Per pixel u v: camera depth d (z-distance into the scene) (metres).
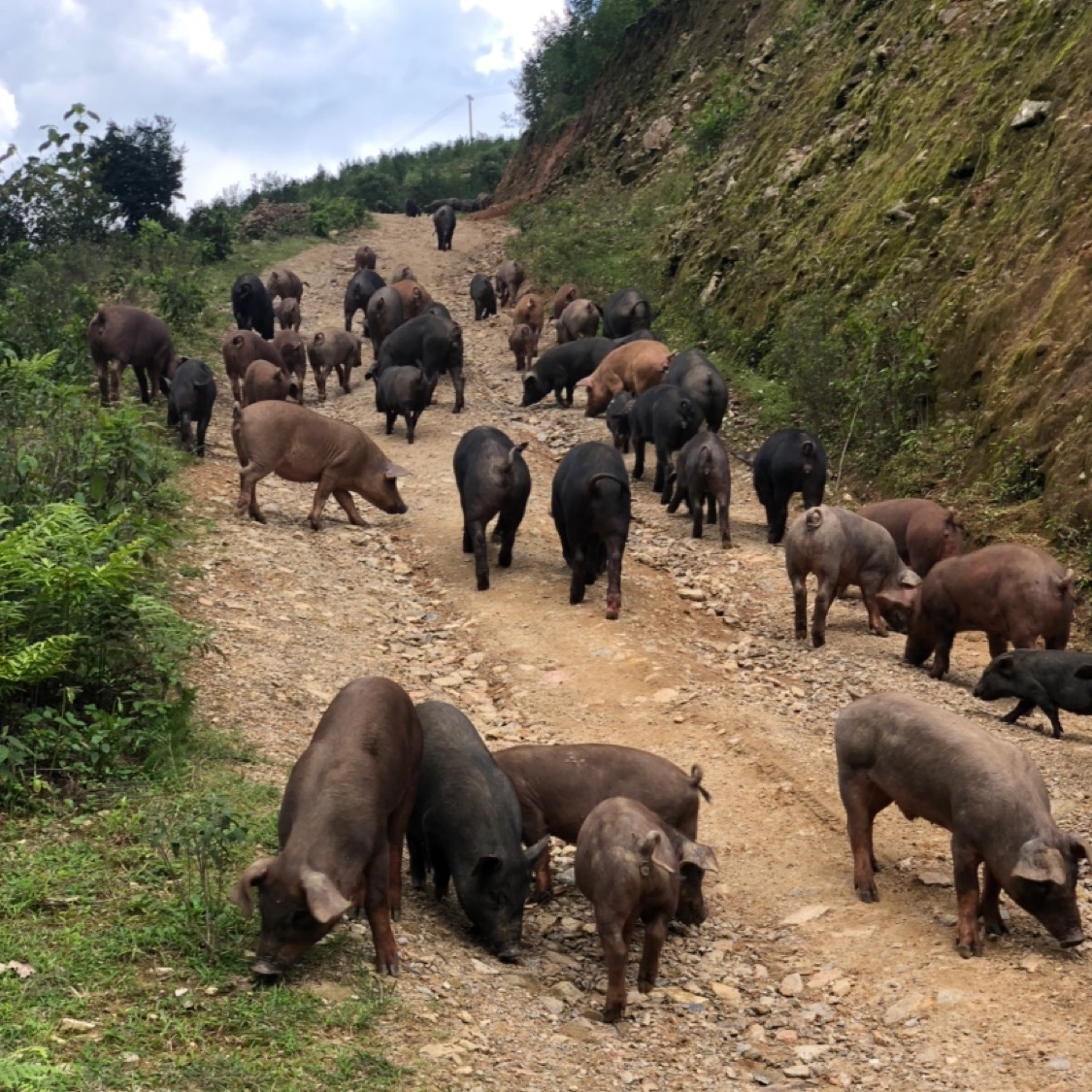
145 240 32.34
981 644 12.82
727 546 14.70
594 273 29.38
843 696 10.91
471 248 38.47
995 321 16.19
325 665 10.62
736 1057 6.12
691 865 6.98
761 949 7.21
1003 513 14.02
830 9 30.61
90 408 13.51
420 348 20.16
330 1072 5.27
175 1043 5.32
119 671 8.91
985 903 7.28
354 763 6.30
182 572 11.93
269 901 5.84
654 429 16.45
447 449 18.05
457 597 12.76
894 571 12.45
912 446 15.96
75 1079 4.90
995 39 20.47
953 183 19.12
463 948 6.82
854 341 18.05
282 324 26.70
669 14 42.62
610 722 10.11
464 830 6.98
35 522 9.30
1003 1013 6.33
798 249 22.08
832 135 24.17
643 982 6.62
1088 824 8.56
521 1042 5.89
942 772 7.20
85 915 6.23
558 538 14.62
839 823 8.62
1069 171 16.64
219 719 8.98
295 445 14.24
